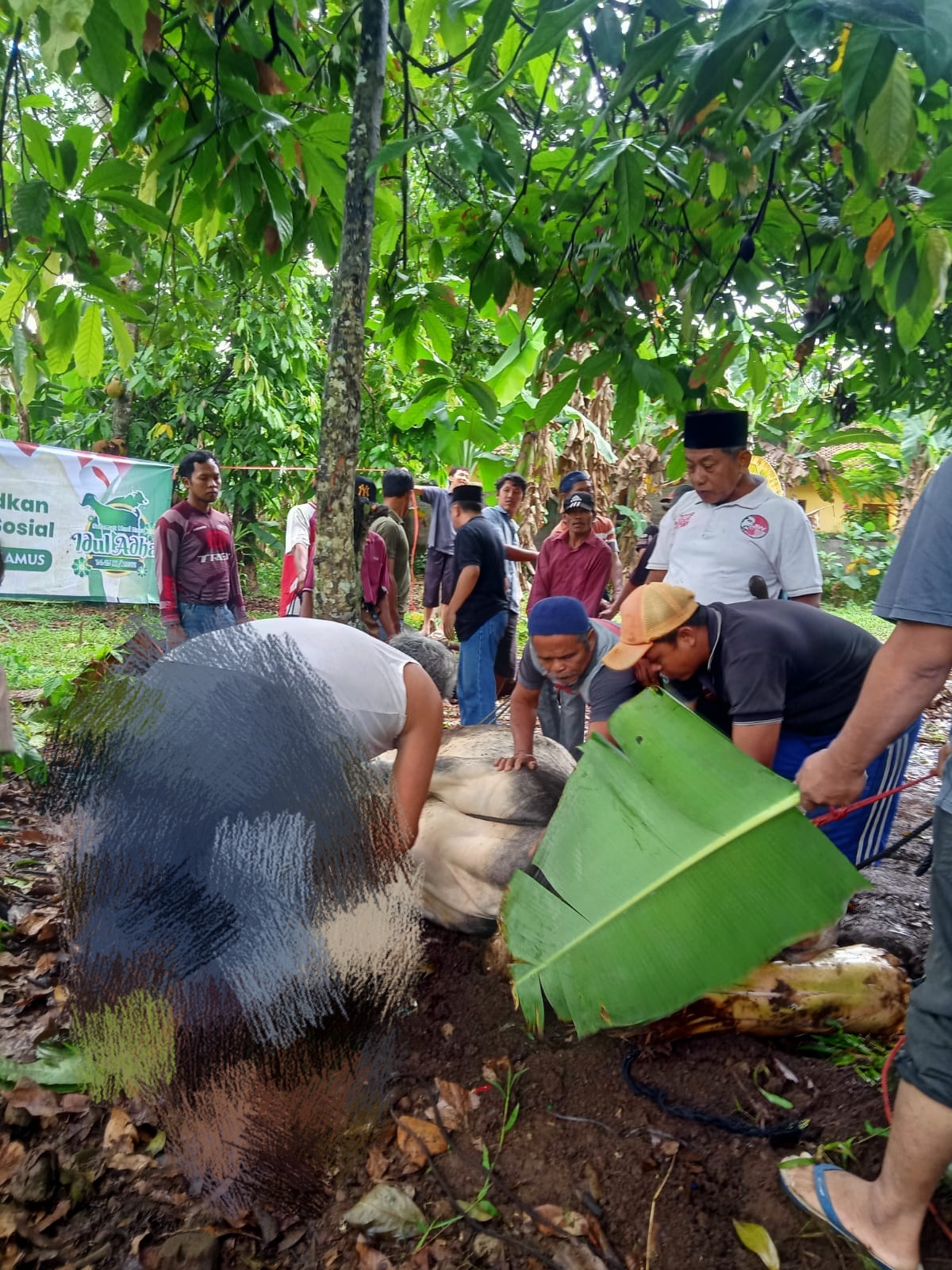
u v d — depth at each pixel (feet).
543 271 11.00
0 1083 6.37
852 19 4.46
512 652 17.43
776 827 5.28
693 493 10.79
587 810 5.93
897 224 7.86
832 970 6.91
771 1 4.75
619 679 8.96
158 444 35.50
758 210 10.18
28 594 22.74
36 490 22.53
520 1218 5.65
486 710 16.65
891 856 11.60
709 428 9.84
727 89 6.14
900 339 8.39
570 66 10.70
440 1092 6.53
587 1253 5.37
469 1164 6.01
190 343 15.58
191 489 16.48
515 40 9.34
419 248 12.40
